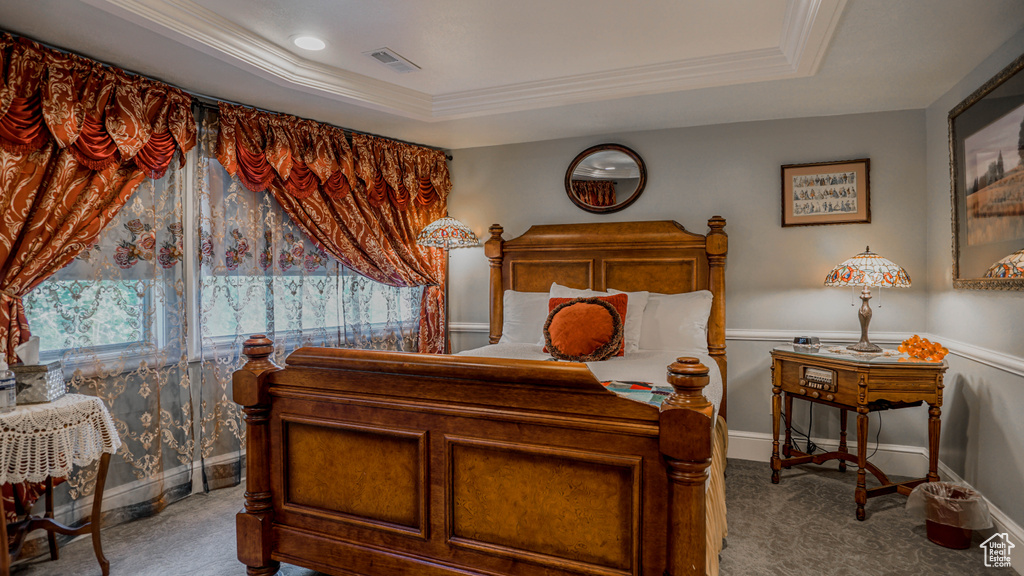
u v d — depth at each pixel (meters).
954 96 2.87
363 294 3.82
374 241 3.77
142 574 2.10
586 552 1.54
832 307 3.40
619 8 2.29
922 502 2.45
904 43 2.37
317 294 3.55
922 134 3.27
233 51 2.43
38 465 1.84
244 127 3.08
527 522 1.60
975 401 2.62
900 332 3.29
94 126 2.40
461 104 3.37
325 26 2.44
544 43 2.64
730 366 3.60
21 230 2.21
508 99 3.26
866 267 2.85
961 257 2.69
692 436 1.38
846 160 3.36
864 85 2.89
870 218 3.33
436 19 2.38
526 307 3.76
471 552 1.67
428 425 1.71
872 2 2.03
